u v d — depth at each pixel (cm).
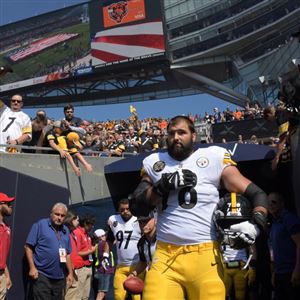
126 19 3438
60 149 796
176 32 3706
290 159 510
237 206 292
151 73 3719
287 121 508
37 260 598
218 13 3562
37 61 3866
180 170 300
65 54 3747
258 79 3453
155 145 1156
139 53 3394
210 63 3675
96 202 863
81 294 725
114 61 3466
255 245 592
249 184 292
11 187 636
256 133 1538
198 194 297
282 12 3266
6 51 3997
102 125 2159
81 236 733
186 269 292
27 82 3869
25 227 655
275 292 514
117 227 643
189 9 3659
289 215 480
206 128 1980
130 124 2111
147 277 304
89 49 3634
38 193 687
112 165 822
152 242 472
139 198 305
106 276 756
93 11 3572
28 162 741
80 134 945
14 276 628
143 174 320
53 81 3759
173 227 298
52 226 611
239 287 579
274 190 661
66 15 3784
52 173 781
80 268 723
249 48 3516
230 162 302
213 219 297
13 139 731
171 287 295
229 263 575
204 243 294
